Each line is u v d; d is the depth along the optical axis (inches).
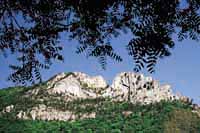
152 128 7682.1
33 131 7755.9
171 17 195.8
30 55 227.5
